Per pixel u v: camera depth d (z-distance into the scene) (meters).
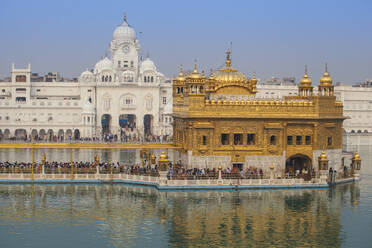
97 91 186.75
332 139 85.88
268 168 82.81
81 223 61.66
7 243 55.00
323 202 71.94
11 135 173.12
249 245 54.91
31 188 78.75
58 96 193.75
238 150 82.00
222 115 81.12
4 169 83.19
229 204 70.06
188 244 55.00
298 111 83.62
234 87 89.44
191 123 80.69
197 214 65.31
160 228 59.97
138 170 85.06
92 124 177.00
